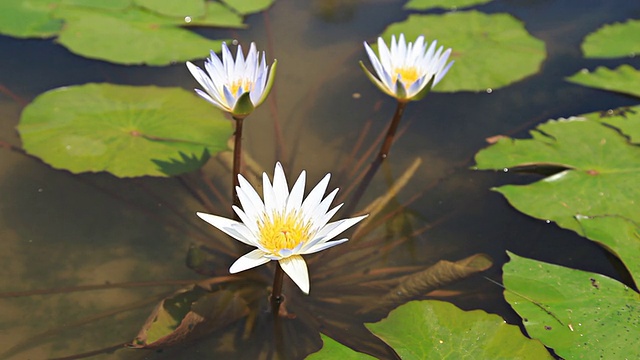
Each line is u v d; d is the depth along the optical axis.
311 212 1.99
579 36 3.79
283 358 2.02
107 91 2.98
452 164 2.90
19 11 3.50
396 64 2.83
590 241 2.50
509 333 1.99
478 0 3.95
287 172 2.78
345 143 2.98
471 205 2.69
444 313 2.06
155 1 3.71
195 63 3.31
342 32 3.72
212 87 2.25
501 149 2.83
